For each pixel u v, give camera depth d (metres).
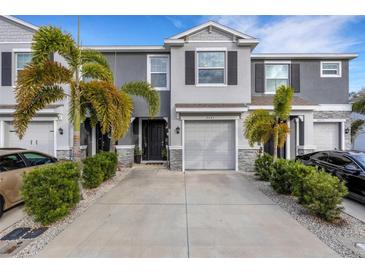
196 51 11.21
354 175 6.33
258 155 9.87
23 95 5.48
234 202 6.21
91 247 3.86
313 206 5.03
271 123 8.38
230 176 9.70
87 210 5.59
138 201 6.30
